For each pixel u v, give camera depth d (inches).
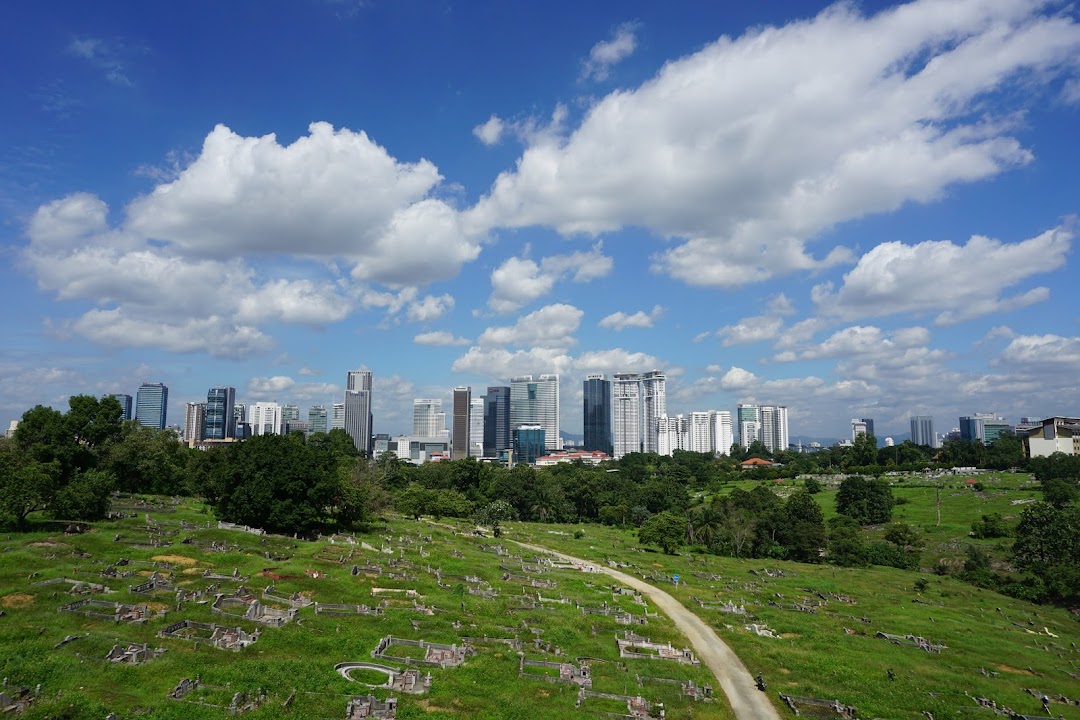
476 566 4613.7
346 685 2236.7
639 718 2262.6
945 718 2511.1
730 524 6929.1
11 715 1711.4
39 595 2716.5
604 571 5211.6
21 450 5108.3
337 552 4382.4
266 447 5246.1
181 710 1872.5
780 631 3673.7
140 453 6289.4
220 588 3164.4
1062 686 3024.1
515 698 2322.8
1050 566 5236.2
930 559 6476.4
